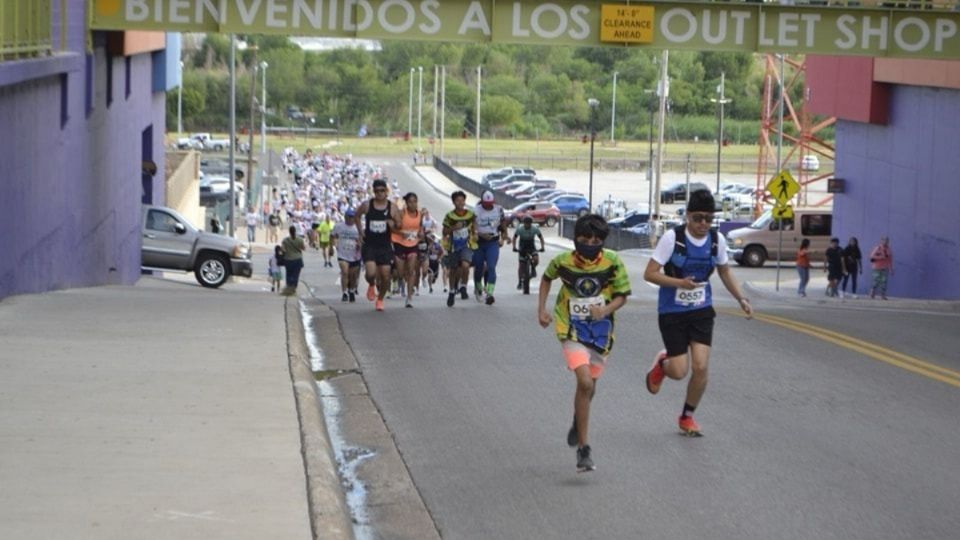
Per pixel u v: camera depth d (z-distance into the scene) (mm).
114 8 26781
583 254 10148
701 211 10969
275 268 37938
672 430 11984
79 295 21375
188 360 14141
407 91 171500
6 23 18578
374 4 27188
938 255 36500
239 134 161125
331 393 13969
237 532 7984
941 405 13352
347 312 21672
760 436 11766
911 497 9750
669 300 11320
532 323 19828
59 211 23703
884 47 28516
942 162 36188
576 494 9805
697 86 162000
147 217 38000
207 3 26875
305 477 9312
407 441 11602
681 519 9148
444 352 16688
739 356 16469
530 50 178125
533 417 12562
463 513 9352
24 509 8312
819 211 56250
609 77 168500
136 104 37812
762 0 30516
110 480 9086
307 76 171000
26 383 12484
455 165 135750
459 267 24328
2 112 18203
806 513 9305
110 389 12312
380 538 8781
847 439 11680
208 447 10133
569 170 132000
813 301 36281
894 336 19406
